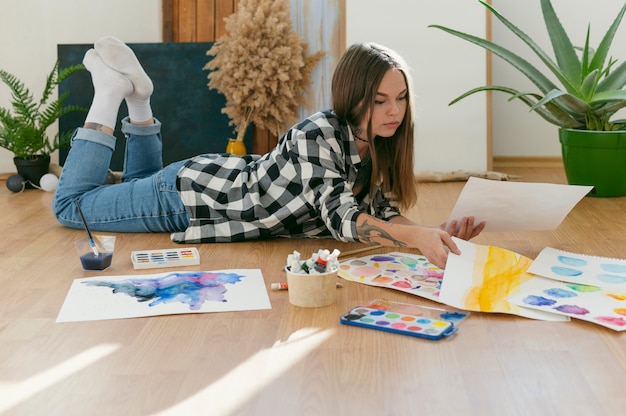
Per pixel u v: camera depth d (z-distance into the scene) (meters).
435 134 3.80
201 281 2.12
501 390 1.52
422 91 3.78
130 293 2.04
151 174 3.00
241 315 1.90
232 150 3.82
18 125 3.61
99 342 1.75
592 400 1.48
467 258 2.06
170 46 3.95
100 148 2.72
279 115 3.79
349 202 2.21
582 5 3.90
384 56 2.22
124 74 2.79
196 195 2.52
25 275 2.23
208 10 3.99
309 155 2.30
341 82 2.26
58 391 1.53
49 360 1.66
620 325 1.79
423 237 2.04
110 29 4.02
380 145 2.38
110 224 2.67
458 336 1.77
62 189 2.71
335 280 1.97
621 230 2.71
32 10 3.93
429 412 1.43
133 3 4.02
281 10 3.79
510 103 4.02
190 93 3.95
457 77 3.76
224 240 2.53
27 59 3.95
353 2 3.77
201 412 1.44
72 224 2.72
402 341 1.74
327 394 1.50
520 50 3.98
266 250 2.46
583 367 1.61
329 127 2.29
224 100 3.95
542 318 1.85
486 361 1.64
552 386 1.53
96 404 1.47
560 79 3.22
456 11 3.74
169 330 1.81
